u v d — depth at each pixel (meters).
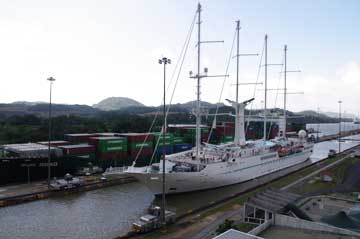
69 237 30.75
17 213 37.84
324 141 167.00
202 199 45.06
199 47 47.66
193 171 46.06
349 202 39.62
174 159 50.72
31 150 58.34
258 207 29.58
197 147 48.19
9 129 96.00
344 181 55.34
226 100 66.38
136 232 29.36
